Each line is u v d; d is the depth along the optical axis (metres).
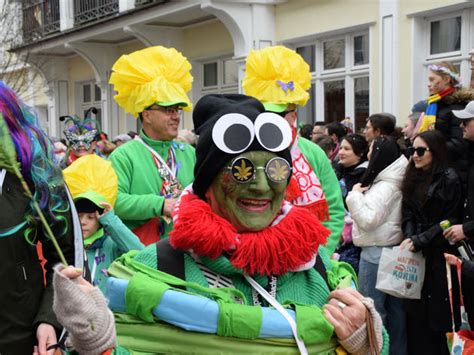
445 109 4.64
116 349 1.77
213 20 12.18
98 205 3.44
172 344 1.76
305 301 1.88
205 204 1.81
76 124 5.45
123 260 1.91
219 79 12.65
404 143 5.75
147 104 3.76
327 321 1.80
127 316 1.80
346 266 2.12
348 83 9.80
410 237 4.25
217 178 1.81
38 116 2.10
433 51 8.43
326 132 7.04
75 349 1.75
